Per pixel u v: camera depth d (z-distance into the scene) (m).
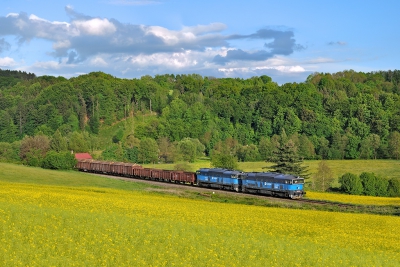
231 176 83.69
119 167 108.81
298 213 55.72
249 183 81.12
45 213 42.41
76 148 156.62
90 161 119.50
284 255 34.84
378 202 74.06
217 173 86.50
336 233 44.50
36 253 30.80
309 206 67.69
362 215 57.31
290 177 75.12
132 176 106.00
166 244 35.75
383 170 146.38
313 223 49.22
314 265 33.16
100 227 39.19
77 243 33.69
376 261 34.72
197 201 65.88
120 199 58.03
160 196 72.44
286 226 46.59
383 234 45.22
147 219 44.19
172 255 32.88
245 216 50.69
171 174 95.81
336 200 75.62
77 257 31.08
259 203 70.31
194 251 34.06
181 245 35.59
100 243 34.34
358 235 44.59
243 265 31.97
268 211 56.28
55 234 35.59
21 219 39.34
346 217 53.97
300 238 41.62
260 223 47.19
